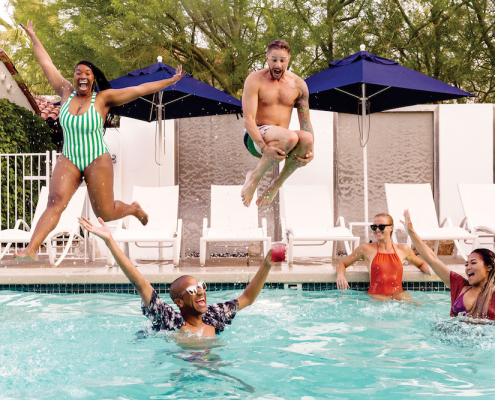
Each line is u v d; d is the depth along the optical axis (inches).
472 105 332.5
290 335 147.3
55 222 131.4
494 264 151.5
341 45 427.5
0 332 149.3
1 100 390.0
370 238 342.3
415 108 338.0
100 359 124.8
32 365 120.7
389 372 116.8
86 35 365.1
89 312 178.5
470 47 429.4
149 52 400.8
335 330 153.2
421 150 341.7
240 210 284.8
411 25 438.9
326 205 293.6
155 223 282.7
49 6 399.9
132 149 337.4
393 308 182.9
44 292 221.1
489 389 106.0
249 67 435.2
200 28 433.4
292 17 405.4
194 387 107.7
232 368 119.0
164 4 383.6
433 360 125.0
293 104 140.1
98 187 136.1
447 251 309.4
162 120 329.1
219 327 144.5
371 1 429.7
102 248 331.0
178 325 140.3
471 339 139.6
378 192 343.0
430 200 285.1
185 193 350.9
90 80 137.9
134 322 162.4
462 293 159.5
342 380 111.7
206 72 433.4
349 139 343.0
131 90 140.5
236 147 350.3
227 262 275.3
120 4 364.8
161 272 230.7
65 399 101.7
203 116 323.9
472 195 286.5
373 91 303.7
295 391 105.5
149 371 116.7
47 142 438.3
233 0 402.0
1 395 103.7
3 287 224.4
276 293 214.1
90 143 135.6
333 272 227.0
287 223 287.0
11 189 378.0
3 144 376.5
